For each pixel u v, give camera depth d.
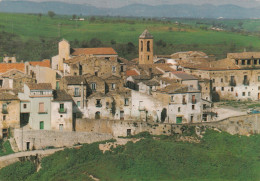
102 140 166.00
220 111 187.25
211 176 149.00
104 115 173.88
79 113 172.00
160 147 157.00
